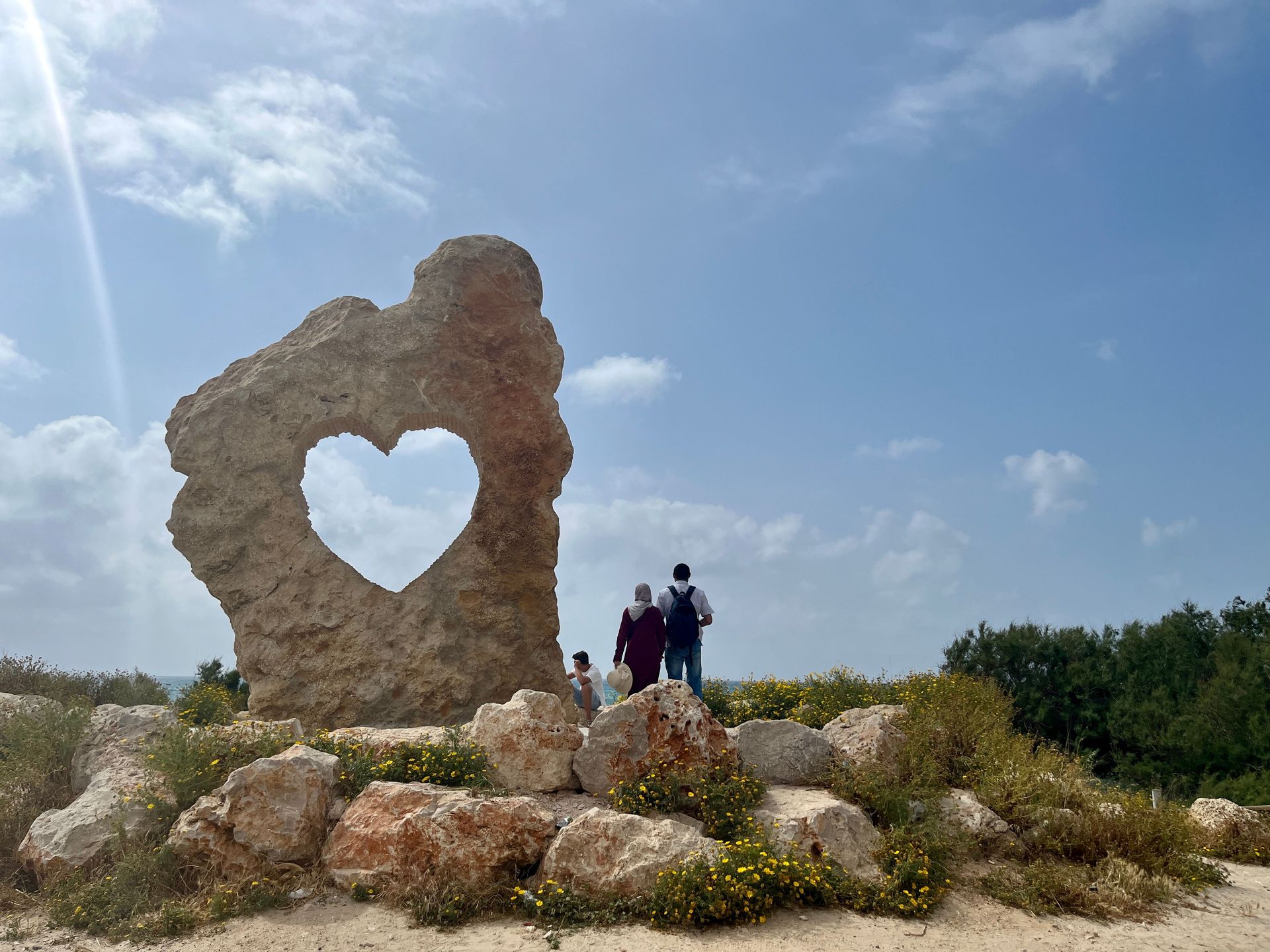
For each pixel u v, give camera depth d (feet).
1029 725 58.85
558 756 25.32
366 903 20.66
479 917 20.02
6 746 27.91
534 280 40.42
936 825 24.02
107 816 23.00
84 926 20.15
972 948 19.31
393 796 22.27
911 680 37.40
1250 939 21.30
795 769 27.07
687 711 25.71
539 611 36.37
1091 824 26.53
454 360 37.58
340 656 33.32
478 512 36.60
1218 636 61.05
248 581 33.58
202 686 34.53
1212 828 33.99
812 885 21.07
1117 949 19.79
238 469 34.32
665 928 19.40
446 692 33.83
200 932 19.38
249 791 21.98
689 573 35.35
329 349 36.37
